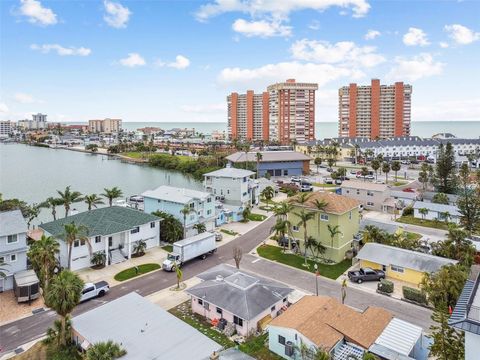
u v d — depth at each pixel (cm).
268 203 9419
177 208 6506
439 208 7712
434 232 6912
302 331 2995
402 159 18812
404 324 3200
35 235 6206
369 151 17600
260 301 3631
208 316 3769
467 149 19775
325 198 5578
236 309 3500
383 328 3161
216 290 3806
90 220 5491
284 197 10175
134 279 4719
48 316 3788
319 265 5225
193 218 6600
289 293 3897
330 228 5231
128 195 11356
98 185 13250
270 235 6606
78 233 4762
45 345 3209
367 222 6419
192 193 6919
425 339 3111
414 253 4828
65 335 3162
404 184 11988
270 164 13962
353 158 18400
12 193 11706
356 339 2970
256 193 9244
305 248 5241
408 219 7862
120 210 5981
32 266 4650
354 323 3169
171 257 5122
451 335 2572
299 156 14512
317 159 15675
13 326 3600
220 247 5991
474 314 1905
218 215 7256
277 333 3181
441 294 3509
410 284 4594
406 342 2936
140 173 16462
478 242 5638
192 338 3006
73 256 4934
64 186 13000
